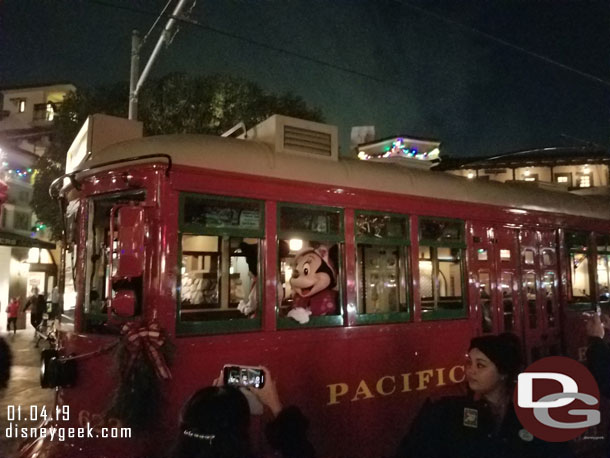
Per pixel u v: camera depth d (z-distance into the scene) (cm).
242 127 548
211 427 206
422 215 532
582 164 2336
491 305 584
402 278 518
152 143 411
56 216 1541
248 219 423
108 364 385
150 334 360
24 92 2541
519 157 2336
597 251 732
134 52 1066
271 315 424
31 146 2284
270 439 293
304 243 489
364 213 490
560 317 664
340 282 469
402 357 495
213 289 514
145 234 380
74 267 466
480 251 582
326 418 439
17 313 1609
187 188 396
